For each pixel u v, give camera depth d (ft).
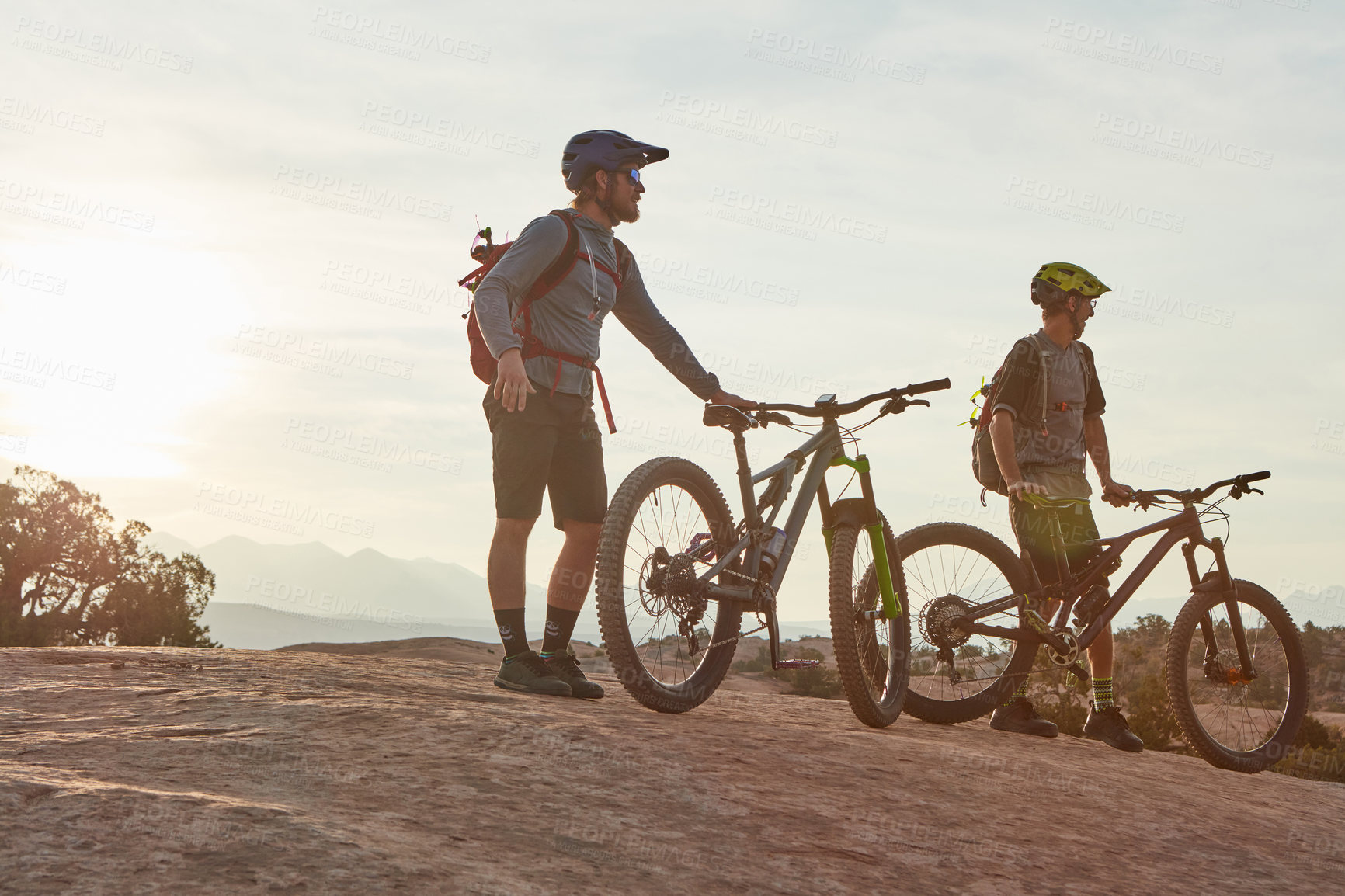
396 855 5.28
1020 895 6.88
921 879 6.86
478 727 8.61
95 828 4.99
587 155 12.93
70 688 9.37
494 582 12.34
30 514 143.84
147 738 7.43
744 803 7.75
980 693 14.76
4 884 4.29
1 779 5.52
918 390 13.04
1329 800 12.14
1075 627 14.55
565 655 12.58
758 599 12.48
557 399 12.30
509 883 5.28
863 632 13.83
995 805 8.93
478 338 12.45
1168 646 15.15
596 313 12.72
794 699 14.35
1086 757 12.59
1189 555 15.53
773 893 6.11
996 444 14.74
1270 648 15.70
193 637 154.81
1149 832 8.99
